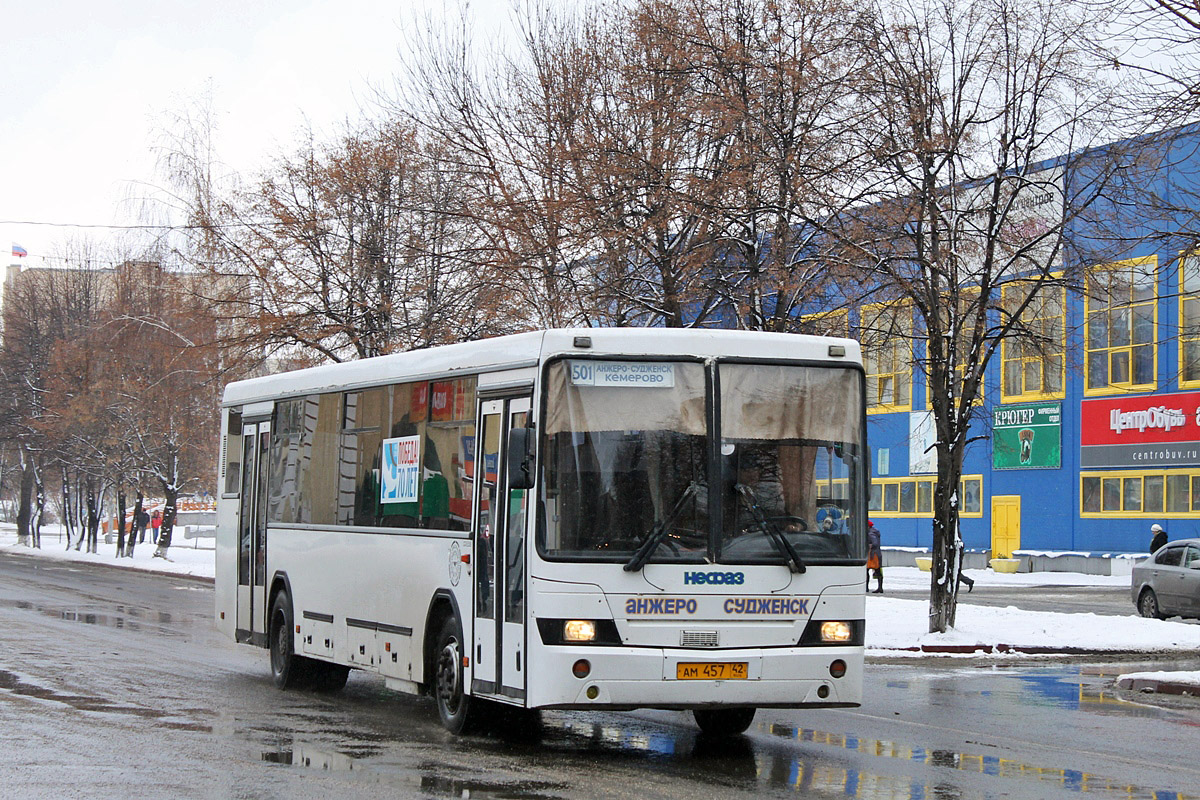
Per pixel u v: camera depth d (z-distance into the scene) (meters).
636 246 22.23
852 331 22.05
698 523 10.48
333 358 31.27
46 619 24.00
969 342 22.98
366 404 14.02
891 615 25.17
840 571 10.75
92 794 8.73
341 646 14.09
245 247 32.41
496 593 11.03
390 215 30.88
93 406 49.97
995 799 9.11
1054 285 21.78
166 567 46.66
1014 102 21.25
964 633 22.50
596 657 10.12
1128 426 44.75
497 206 25.00
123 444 51.97
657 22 22.33
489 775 9.70
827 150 21.33
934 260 21.50
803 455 10.86
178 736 11.31
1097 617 25.31
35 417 58.66
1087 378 46.34
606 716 13.25
